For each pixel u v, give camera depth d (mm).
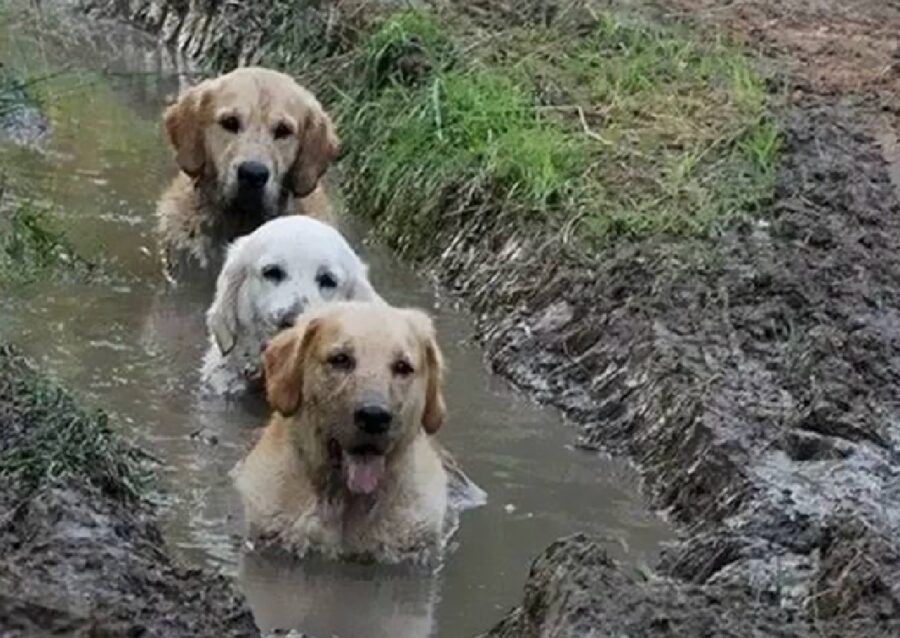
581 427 12547
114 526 9781
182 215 14922
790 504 10805
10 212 15062
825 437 11578
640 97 16797
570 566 9062
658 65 17422
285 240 12555
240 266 12625
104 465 10742
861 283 13734
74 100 18547
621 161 15555
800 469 11273
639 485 11758
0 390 11125
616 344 13031
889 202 15336
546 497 11500
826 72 18172
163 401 12328
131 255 14727
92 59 20438
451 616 10078
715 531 10664
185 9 21562
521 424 12539
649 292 13477
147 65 20594
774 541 10469
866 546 9648
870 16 20062
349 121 17484
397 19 18031
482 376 13328
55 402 11125
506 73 17250
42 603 8391
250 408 12352
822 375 12234
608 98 16797
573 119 16422
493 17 18812
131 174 16438
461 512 11250
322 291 12578
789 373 12445
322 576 10461
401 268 15586
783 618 9008
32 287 13875
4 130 17094
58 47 20688
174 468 11398
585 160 15547
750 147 15695
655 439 12000
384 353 10453
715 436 11508
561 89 16938
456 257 15281
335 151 15305
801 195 15109
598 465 12008
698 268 13758
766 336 13000
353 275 12773
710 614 8750
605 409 12586
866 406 11914
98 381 12508
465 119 16359
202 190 14953
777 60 18297
